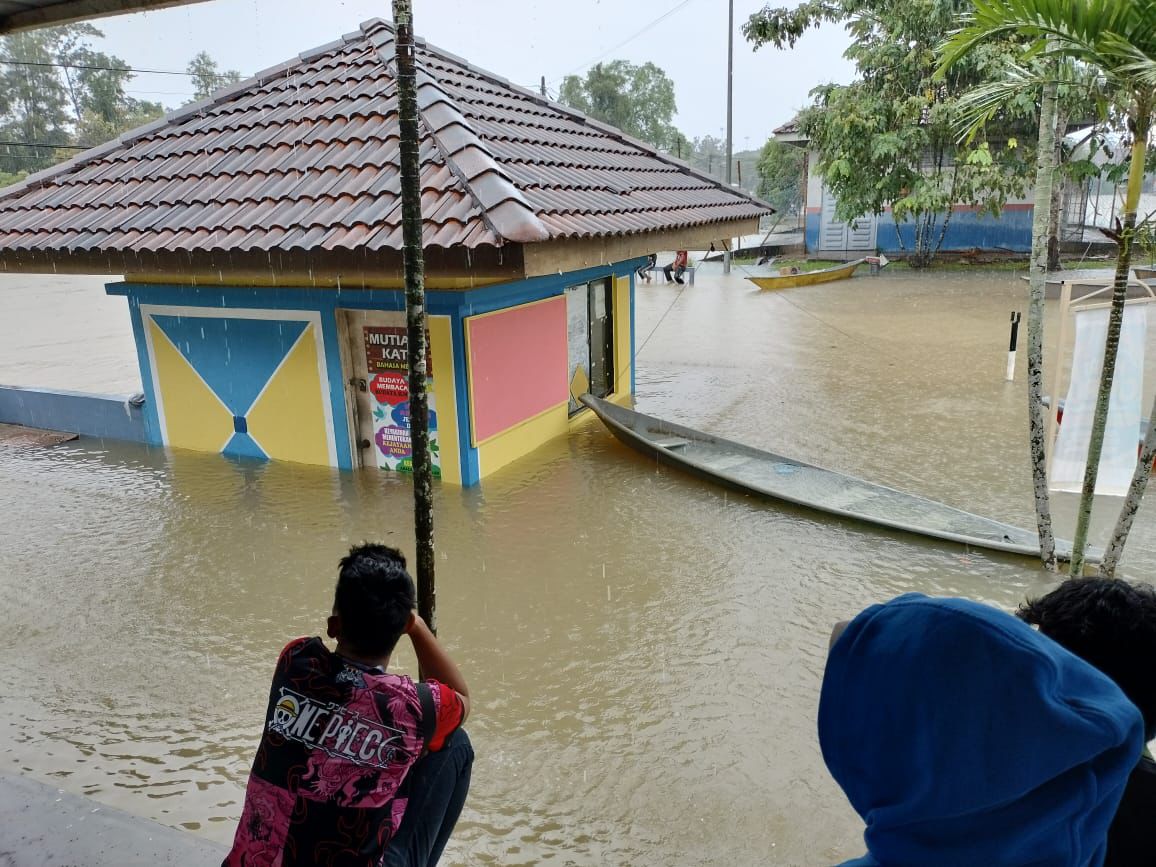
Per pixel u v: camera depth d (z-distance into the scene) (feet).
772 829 13.25
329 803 7.20
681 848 12.90
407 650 18.75
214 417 33.53
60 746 15.75
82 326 75.51
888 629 4.48
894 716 4.26
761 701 16.63
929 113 76.13
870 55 75.46
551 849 12.92
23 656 19.02
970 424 34.50
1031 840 3.95
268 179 29.07
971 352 47.70
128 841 10.66
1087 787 3.95
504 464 30.94
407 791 8.17
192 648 19.19
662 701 16.72
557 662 18.24
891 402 38.29
